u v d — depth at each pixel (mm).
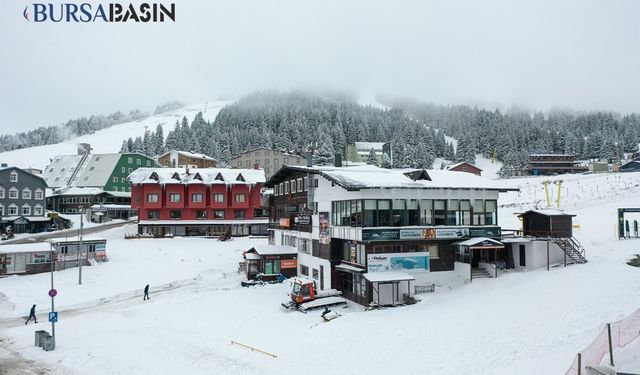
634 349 18516
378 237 36875
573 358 19750
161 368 25906
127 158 115750
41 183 87688
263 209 86562
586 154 195750
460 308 30484
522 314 26734
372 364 23547
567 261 38719
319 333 29609
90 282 50094
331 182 43031
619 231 45125
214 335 31438
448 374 21062
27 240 72125
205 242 72812
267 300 40406
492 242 37938
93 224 92375
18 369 26000
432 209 39156
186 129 189625
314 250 46812
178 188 82188
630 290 27250
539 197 87375
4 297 43000
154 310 38906
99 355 28141
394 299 36656
